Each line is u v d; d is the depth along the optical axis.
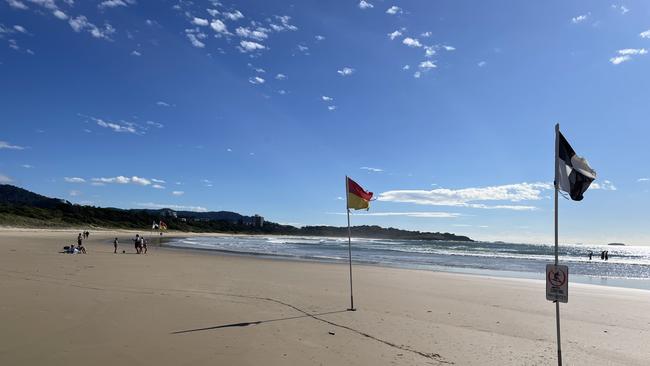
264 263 28.88
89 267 20.67
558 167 7.01
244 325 9.46
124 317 9.73
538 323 11.26
